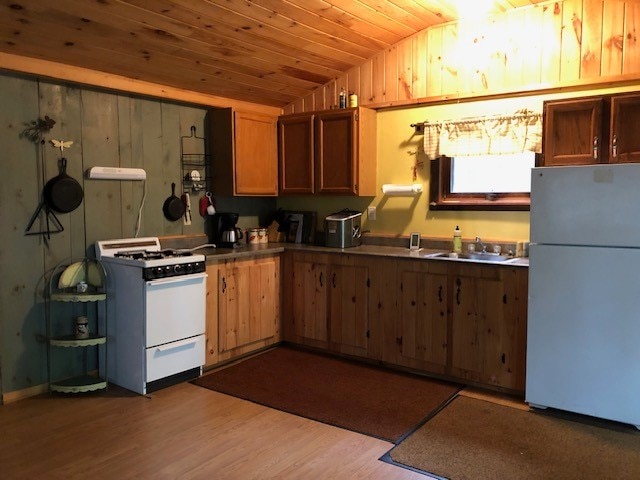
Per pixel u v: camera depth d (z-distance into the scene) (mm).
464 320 3658
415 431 2971
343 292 4270
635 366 2904
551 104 3561
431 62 4238
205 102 4383
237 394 3533
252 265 4328
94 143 3748
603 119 3406
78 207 3682
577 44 3629
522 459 2643
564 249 3057
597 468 2551
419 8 3809
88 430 2988
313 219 4984
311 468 2570
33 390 3504
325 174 4613
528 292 3207
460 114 4156
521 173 3967
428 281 3801
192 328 3768
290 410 3271
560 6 3672
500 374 3533
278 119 4863
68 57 3379
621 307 2920
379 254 4027
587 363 3037
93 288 3711
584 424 3055
